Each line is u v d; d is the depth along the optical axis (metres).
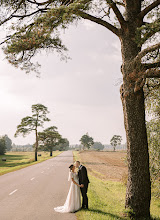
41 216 7.23
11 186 13.36
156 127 12.08
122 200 11.84
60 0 8.09
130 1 8.12
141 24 8.12
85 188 7.99
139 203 7.23
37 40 7.96
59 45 9.28
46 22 7.35
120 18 7.82
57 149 167.38
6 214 7.46
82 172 8.00
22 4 8.80
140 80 7.12
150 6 7.72
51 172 22.56
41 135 70.69
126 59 7.83
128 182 7.57
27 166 31.30
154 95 11.76
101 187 15.26
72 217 7.09
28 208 8.27
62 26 7.73
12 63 9.22
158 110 11.98
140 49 8.10
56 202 9.32
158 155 11.98
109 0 7.17
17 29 8.49
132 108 7.61
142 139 7.50
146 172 7.38
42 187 13.13
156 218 7.60
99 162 52.06
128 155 7.64
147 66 7.24
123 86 7.88
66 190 12.23
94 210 7.65
